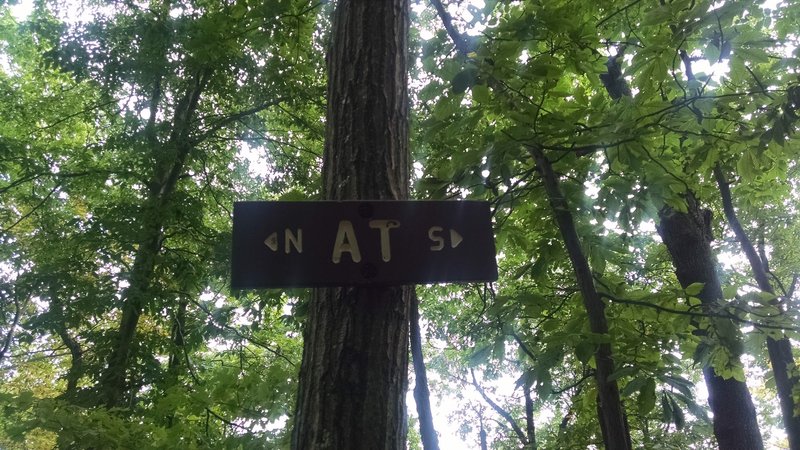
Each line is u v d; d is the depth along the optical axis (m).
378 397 1.51
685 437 8.03
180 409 4.08
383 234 1.54
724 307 3.05
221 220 11.19
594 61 3.66
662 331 3.25
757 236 8.57
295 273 1.48
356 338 1.54
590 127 3.03
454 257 1.55
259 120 9.76
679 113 3.40
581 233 3.42
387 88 1.91
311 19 4.76
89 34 8.21
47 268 7.91
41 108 10.52
